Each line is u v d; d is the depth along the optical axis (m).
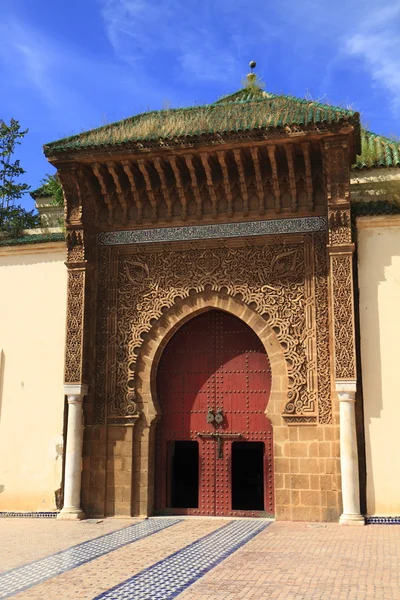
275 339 10.89
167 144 10.87
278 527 9.60
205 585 6.09
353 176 12.61
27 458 11.48
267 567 6.82
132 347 11.45
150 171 11.50
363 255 10.70
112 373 11.45
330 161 10.54
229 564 7.00
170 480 11.38
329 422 10.36
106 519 10.75
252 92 15.64
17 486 11.41
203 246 11.48
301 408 10.50
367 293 10.57
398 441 10.01
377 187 12.36
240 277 11.21
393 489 9.88
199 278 11.40
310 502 10.21
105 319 11.68
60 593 5.88
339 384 10.11
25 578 6.48
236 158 10.86
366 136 13.86
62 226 13.89
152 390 11.34
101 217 12.05
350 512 9.73
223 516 10.90
